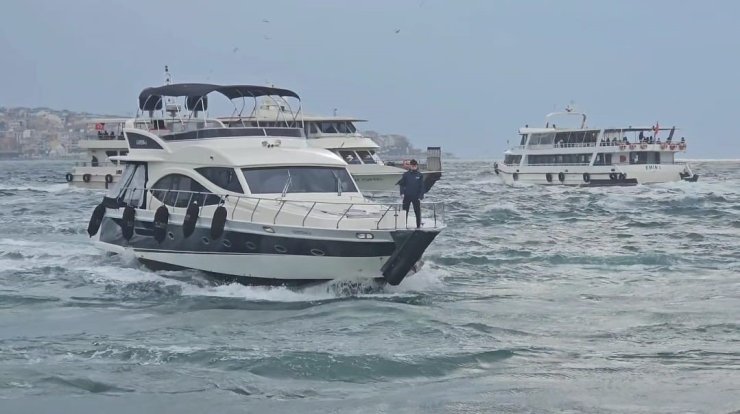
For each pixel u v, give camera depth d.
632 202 61.97
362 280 22.61
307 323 19.67
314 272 22.41
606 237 38.19
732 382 15.20
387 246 21.97
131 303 22.44
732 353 17.14
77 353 16.98
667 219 47.66
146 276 25.27
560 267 28.80
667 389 14.81
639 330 19.22
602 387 14.97
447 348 17.41
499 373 15.86
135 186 26.86
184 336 18.59
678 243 35.75
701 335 18.70
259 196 23.69
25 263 28.30
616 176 80.56
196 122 28.84
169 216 24.98
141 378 15.44
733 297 23.12
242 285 23.45
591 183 82.19
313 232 22.02
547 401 14.23
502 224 44.81
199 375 15.63
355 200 24.50
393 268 22.38
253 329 19.22
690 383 15.16
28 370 15.82
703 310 21.30
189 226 24.19
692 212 52.53
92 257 28.84
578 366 16.30
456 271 27.70
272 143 25.61
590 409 13.88
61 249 31.61
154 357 16.66
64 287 24.55
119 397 14.49
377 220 22.34
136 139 27.11
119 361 16.48
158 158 26.02
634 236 38.59
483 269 28.25
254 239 22.83
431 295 23.45
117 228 27.22
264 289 23.14
